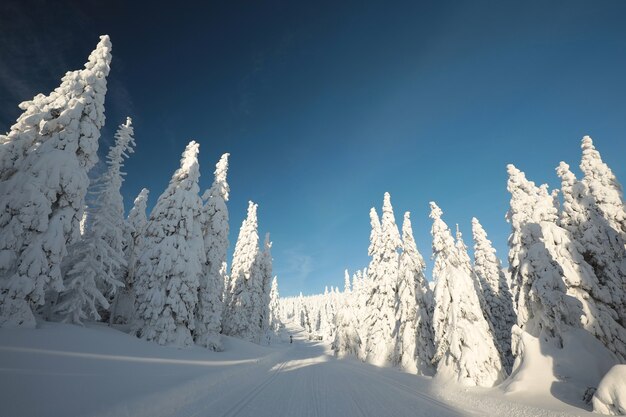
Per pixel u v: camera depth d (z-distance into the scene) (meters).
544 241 16.03
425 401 11.72
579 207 19.42
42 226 14.19
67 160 15.71
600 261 16.77
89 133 17.02
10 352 9.63
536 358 12.65
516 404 10.50
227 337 32.66
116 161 24.19
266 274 57.34
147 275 23.02
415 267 29.75
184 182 26.02
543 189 23.48
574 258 15.55
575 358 11.97
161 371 12.82
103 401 7.65
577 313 13.17
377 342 33.59
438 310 19.53
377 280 36.75
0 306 12.77
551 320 13.30
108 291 25.61
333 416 8.86
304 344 84.00
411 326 27.27
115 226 22.88
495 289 31.59
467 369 15.27
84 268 18.42
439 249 20.56
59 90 17.39
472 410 10.70
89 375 9.59
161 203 25.31
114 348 14.70
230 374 15.92
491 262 32.97
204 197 32.03
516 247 17.09
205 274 28.47
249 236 45.50
